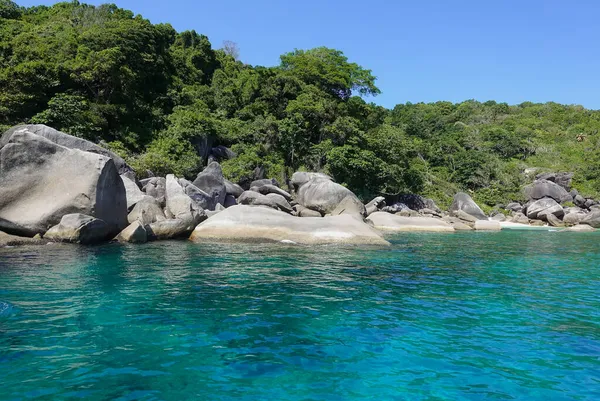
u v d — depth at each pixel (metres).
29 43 37.44
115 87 38.94
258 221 16.58
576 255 15.89
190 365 4.85
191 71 52.19
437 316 7.06
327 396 4.20
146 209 17.14
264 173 37.38
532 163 69.62
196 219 17.27
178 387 4.30
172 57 50.12
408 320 6.80
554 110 100.81
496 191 55.22
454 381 4.62
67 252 12.30
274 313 7.00
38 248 12.71
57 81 34.25
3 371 4.54
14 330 5.79
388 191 44.25
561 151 75.50
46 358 4.90
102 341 5.50
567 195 57.16
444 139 70.56
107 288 8.29
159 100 43.69
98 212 14.65
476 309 7.55
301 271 10.74
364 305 7.66
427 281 10.01
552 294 8.87
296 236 16.14
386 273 10.88
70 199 14.38
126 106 39.47
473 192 57.22
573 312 7.44
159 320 6.44
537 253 16.44
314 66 50.69
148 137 39.00
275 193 28.55
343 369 4.87
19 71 31.83
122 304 7.22
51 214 14.18
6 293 7.71
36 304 7.06
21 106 31.83
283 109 47.69
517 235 26.64
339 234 16.50
